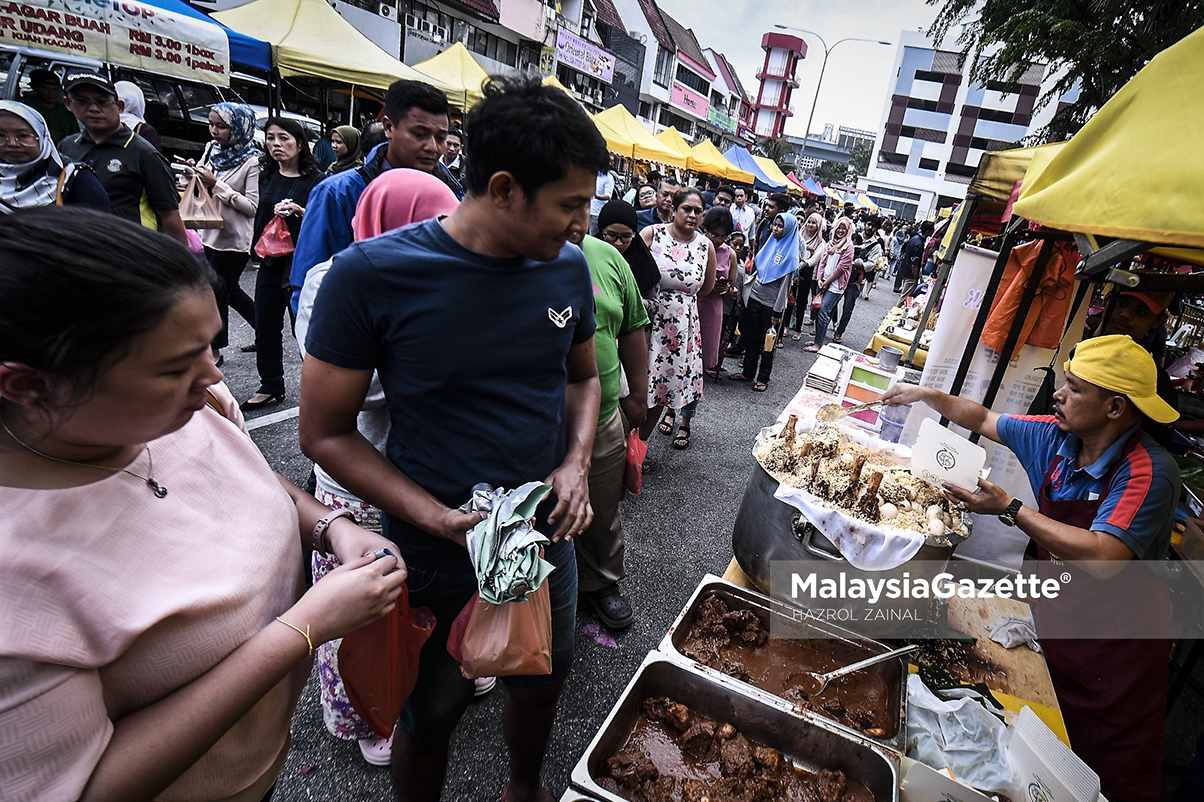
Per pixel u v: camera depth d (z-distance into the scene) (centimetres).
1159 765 165
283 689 91
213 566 72
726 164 1716
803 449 171
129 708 69
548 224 100
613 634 243
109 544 62
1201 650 211
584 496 128
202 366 64
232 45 655
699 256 366
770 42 6000
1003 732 143
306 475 313
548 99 95
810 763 142
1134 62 542
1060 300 231
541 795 162
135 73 746
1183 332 431
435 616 126
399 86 211
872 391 306
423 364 106
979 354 245
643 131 1472
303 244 209
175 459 74
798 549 162
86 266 52
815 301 745
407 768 136
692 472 395
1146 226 103
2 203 256
